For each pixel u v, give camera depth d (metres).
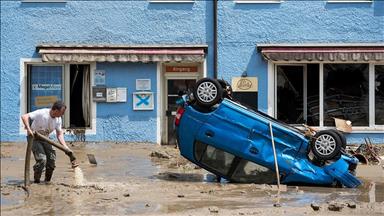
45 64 22.41
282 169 13.42
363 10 22.23
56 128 13.41
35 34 22.30
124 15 22.28
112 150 20.17
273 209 10.80
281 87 22.23
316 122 22.12
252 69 22.17
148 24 22.28
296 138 13.46
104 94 22.12
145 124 22.17
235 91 22.12
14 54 22.25
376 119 22.05
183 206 11.06
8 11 22.28
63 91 22.42
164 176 14.73
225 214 10.38
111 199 11.71
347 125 21.67
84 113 22.44
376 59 21.64
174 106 22.36
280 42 22.22
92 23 22.30
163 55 21.81
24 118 13.14
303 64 22.22
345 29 22.22
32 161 17.56
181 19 22.27
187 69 22.42
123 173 15.23
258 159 13.50
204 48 22.06
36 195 12.16
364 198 12.03
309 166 13.42
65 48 21.98
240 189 12.92
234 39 22.17
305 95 22.20
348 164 13.62
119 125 22.16
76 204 11.32
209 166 13.84
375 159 18.12
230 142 13.60
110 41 22.33
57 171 15.52
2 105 22.19
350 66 22.14
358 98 22.09
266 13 22.22
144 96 22.14
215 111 13.69
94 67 22.17
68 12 22.34
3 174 15.16
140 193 12.37
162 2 22.27
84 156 18.69
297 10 22.20
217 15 22.16
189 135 13.82
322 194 12.46
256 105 22.11
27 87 22.41
